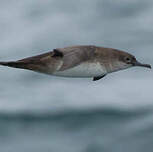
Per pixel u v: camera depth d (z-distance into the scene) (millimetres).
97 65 17375
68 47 17156
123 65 18703
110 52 18188
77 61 16562
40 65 16688
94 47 17688
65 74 16641
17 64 16734
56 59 16703
